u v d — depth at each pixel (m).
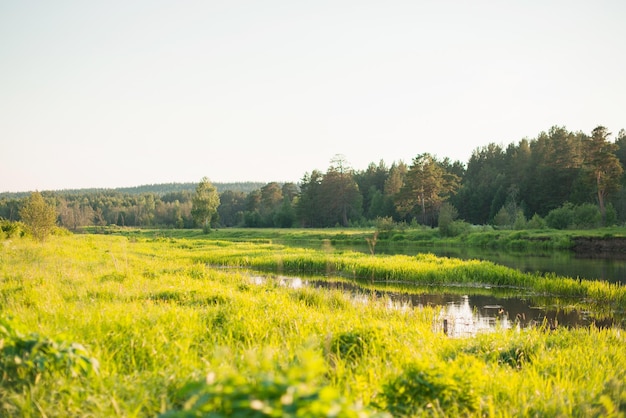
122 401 4.87
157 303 12.02
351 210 112.62
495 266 27.50
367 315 13.20
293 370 2.76
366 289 23.62
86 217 142.75
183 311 9.83
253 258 35.91
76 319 8.21
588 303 19.92
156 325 8.16
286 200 123.31
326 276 28.69
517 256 43.16
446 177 99.56
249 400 2.61
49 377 5.13
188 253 41.19
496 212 91.31
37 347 5.22
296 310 11.74
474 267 27.03
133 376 5.73
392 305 18.16
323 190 111.56
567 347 9.77
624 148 94.12
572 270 31.20
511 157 107.62
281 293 16.11
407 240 68.50
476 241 61.03
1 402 4.60
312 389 2.63
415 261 31.67
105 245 43.44
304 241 73.81
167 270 21.73
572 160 85.06
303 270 31.77
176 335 7.73
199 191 114.31
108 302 11.34
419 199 92.00
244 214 131.25
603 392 6.21
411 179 89.31
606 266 33.59
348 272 29.11
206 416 2.77
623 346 10.23
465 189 99.75
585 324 16.05
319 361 2.77
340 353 7.64
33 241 36.72
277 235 84.00
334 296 16.31
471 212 98.00
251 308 10.96
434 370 5.69
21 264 19.02
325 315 11.20
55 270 17.50
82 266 21.22
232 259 35.81
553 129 106.44
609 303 19.86
